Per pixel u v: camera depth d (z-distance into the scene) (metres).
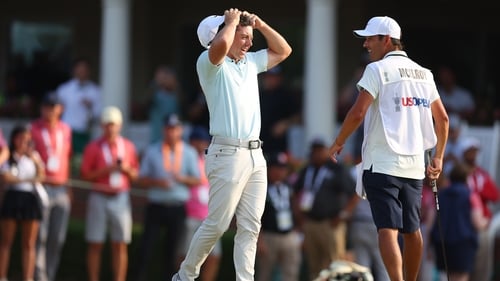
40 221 54.56
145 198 64.06
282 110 63.75
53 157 55.69
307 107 65.69
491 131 66.31
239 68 32.75
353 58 76.25
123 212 55.91
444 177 55.78
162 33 79.69
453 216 54.56
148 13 79.38
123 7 69.00
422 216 55.97
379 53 33.50
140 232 61.50
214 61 31.84
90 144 56.12
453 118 63.31
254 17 32.91
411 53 77.88
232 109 32.34
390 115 32.72
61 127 56.38
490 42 77.69
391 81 32.69
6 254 54.62
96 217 55.81
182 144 56.22
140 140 70.44
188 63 79.81
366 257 54.12
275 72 64.12
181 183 55.75
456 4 77.50
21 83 82.44
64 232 56.81
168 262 55.94
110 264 61.78
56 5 81.75
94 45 81.19
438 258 55.31
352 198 54.50
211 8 79.19
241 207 32.84
